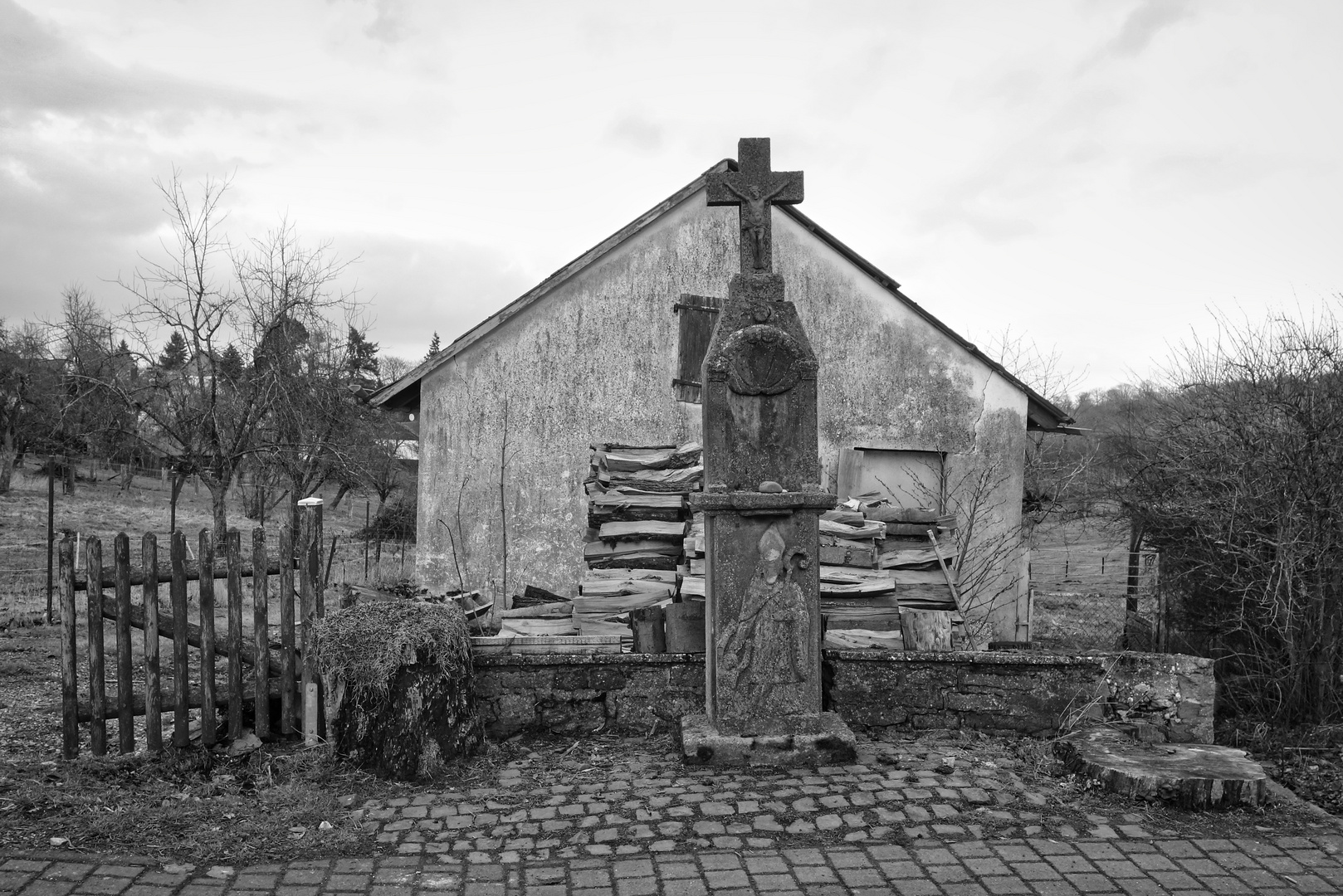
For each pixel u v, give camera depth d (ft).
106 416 48.34
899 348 39.88
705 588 22.76
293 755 20.90
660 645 23.56
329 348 59.41
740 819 17.78
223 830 17.15
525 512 38.86
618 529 29.35
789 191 21.15
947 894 15.01
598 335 39.09
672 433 38.93
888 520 30.55
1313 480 23.81
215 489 44.47
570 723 22.82
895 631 25.03
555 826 17.52
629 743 22.17
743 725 20.77
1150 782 18.62
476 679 22.56
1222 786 18.42
